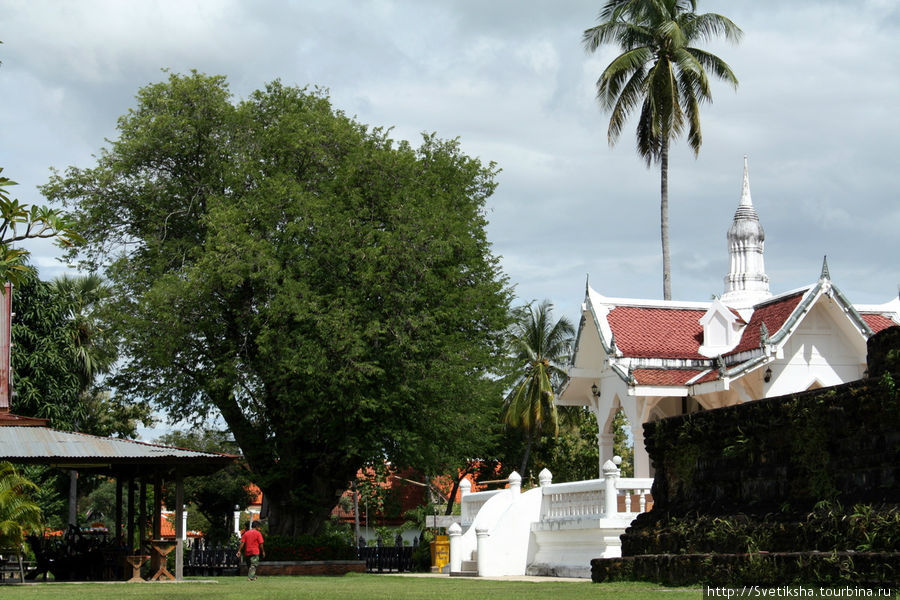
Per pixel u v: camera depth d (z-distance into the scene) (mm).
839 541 15734
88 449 28562
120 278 40656
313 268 37875
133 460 28500
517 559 32594
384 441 39594
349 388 37094
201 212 41875
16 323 52438
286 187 37812
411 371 37312
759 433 18594
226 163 40344
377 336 37188
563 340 68875
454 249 39750
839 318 37156
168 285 37250
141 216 42688
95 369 58094
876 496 15680
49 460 28297
